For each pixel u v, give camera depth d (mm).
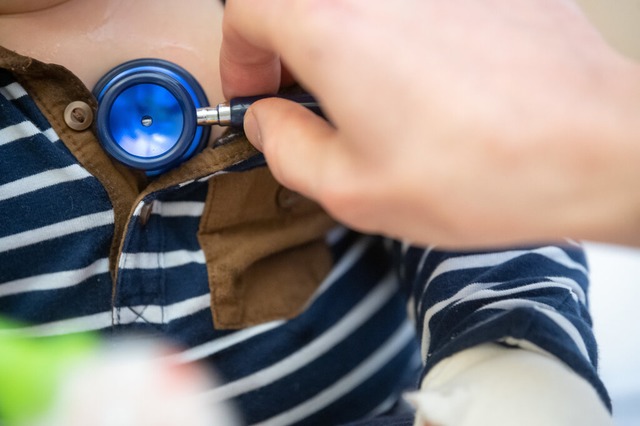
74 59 413
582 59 308
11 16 409
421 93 301
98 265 415
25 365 406
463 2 315
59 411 399
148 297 420
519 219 303
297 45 314
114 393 404
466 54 306
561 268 424
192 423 415
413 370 528
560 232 304
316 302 469
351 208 314
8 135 401
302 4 315
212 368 439
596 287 632
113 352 420
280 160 332
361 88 305
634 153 296
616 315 625
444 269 430
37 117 402
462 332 374
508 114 298
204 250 432
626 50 562
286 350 454
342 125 311
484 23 311
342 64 307
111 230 411
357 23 310
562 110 299
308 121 334
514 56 306
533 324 357
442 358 368
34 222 405
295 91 399
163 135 403
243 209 437
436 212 305
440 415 338
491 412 337
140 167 399
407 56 305
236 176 426
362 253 493
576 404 339
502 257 424
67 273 410
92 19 415
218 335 439
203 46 426
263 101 352
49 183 404
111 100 398
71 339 416
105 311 419
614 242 306
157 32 422
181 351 430
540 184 299
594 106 300
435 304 419
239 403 447
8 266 408
